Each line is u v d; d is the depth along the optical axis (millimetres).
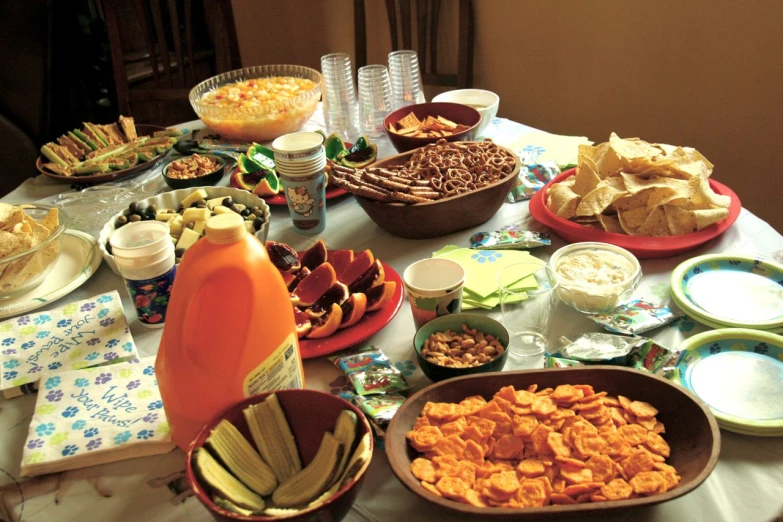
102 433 836
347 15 3127
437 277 1001
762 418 788
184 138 1804
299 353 855
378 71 1738
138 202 1329
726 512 693
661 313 988
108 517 747
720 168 2219
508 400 782
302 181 1259
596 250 1106
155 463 812
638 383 786
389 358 962
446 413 771
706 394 834
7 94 2443
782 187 2105
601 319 986
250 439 744
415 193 1219
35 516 753
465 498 673
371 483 763
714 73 2107
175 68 3049
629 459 709
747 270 1069
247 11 3359
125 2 2871
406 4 2447
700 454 696
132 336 1056
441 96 1802
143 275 1016
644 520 689
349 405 726
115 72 2262
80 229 1377
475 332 920
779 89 1993
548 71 2518
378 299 1026
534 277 1068
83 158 1652
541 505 671
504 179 1252
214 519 711
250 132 1705
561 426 761
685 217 1157
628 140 1346
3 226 1160
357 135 1769
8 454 843
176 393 760
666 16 2137
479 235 1243
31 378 953
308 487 710
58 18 2574
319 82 1858
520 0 2467
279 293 768
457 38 2711
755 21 1963
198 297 714
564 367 809
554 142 1624
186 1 2320
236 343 735
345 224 1358
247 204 1354
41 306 1140
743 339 903
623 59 2297
